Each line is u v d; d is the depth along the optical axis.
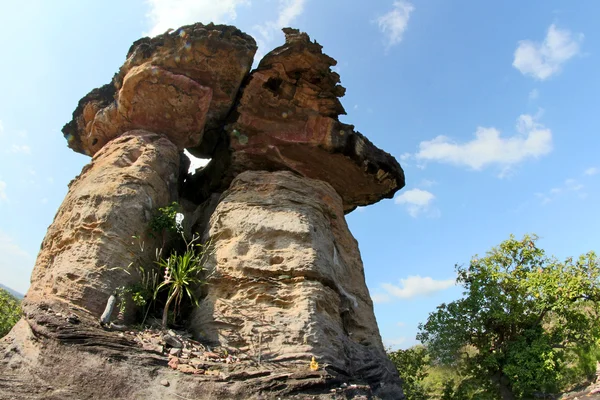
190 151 19.14
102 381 9.70
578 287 19.72
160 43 16.03
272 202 15.12
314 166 18.14
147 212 14.00
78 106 18.28
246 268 13.27
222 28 16.00
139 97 16.03
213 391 9.99
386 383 14.42
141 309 12.44
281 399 10.14
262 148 17.36
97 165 15.20
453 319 22.73
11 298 23.17
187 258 12.55
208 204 17.44
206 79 16.30
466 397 22.58
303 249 13.81
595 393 18.47
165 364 10.45
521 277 22.64
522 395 20.91
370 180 19.19
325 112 18.05
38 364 10.00
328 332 12.48
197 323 12.60
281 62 17.47
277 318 12.22
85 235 12.71
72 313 11.02
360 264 17.91
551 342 21.03
